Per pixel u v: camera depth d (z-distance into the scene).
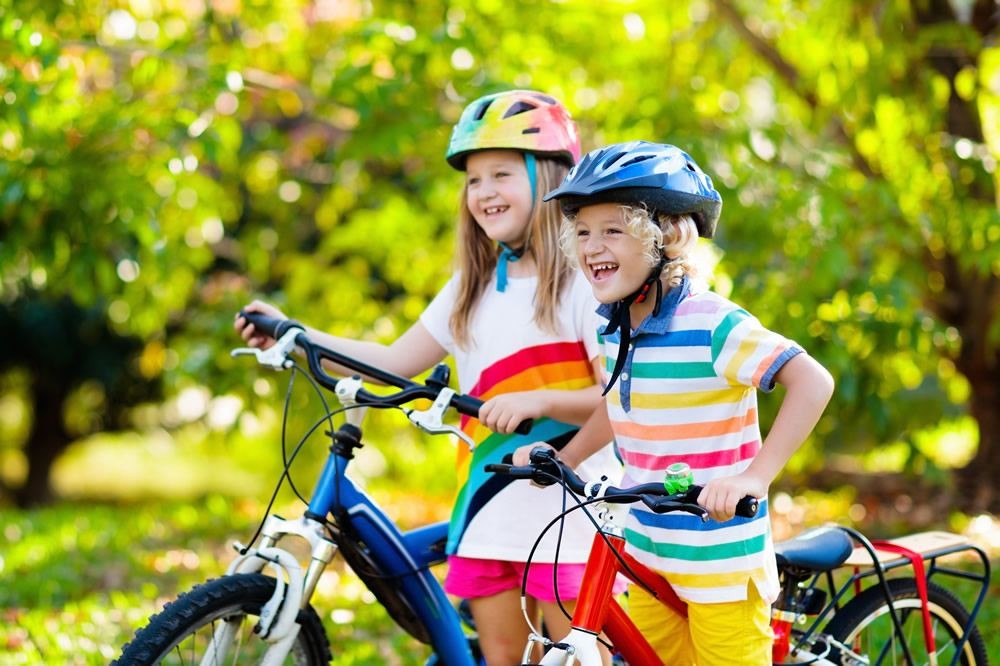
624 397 2.41
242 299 6.90
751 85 7.57
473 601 2.81
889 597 2.79
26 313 11.41
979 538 6.50
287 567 2.44
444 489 9.67
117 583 5.37
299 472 7.64
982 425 7.29
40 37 5.07
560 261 2.73
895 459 9.42
